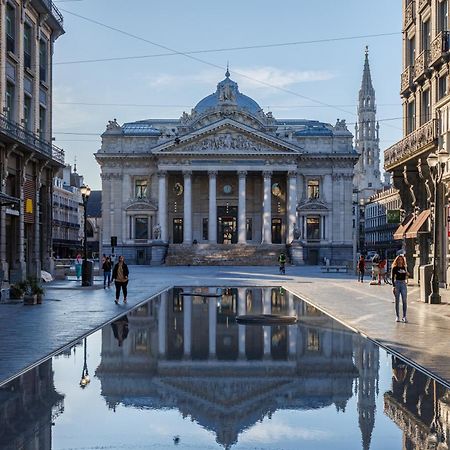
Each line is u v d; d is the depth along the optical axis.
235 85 119.44
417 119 37.47
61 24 45.34
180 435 7.96
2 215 34.31
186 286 42.59
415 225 37.25
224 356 14.09
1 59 34.22
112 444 7.61
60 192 118.06
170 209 105.38
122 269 28.17
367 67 170.00
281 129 110.25
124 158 103.44
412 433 8.08
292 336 17.58
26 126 39.81
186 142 100.06
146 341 16.55
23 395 10.16
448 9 32.84
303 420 8.69
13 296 28.39
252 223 105.31
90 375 11.84
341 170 104.19
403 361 13.41
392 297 31.56
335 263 101.69
